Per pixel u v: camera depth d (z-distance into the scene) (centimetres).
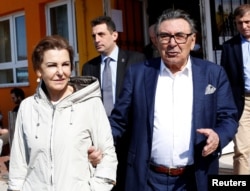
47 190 206
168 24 238
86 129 213
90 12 641
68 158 206
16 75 818
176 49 238
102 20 367
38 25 737
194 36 249
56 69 209
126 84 259
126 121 262
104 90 365
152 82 249
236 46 393
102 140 220
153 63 256
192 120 240
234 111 249
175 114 244
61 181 205
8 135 561
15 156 221
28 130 213
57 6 725
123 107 258
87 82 226
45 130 209
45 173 207
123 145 293
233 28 553
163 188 249
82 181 210
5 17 823
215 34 551
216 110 246
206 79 244
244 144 396
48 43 211
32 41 752
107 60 369
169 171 246
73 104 212
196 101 240
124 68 364
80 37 659
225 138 234
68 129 208
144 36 629
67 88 222
